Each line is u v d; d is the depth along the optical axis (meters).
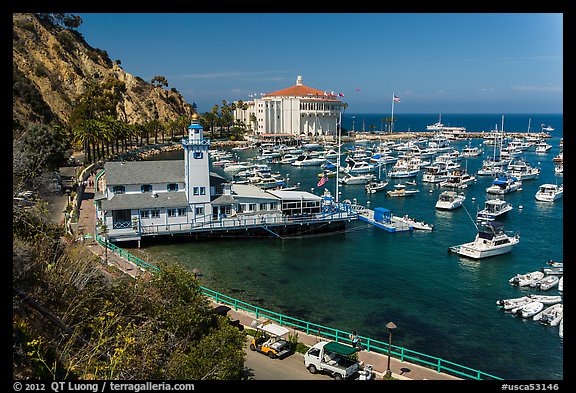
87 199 84.00
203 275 54.75
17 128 85.06
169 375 22.92
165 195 68.06
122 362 21.48
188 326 27.83
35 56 191.62
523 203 101.94
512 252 66.94
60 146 91.06
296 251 65.56
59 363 21.06
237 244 67.25
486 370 35.50
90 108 162.25
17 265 23.69
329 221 74.56
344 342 37.34
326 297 49.28
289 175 141.62
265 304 46.88
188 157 66.69
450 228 80.56
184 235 66.38
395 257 64.00
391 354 33.78
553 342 40.16
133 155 166.25
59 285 26.39
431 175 126.31
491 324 43.56
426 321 43.97
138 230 63.56
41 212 31.33
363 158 162.25
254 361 30.41
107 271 42.47
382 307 47.06
